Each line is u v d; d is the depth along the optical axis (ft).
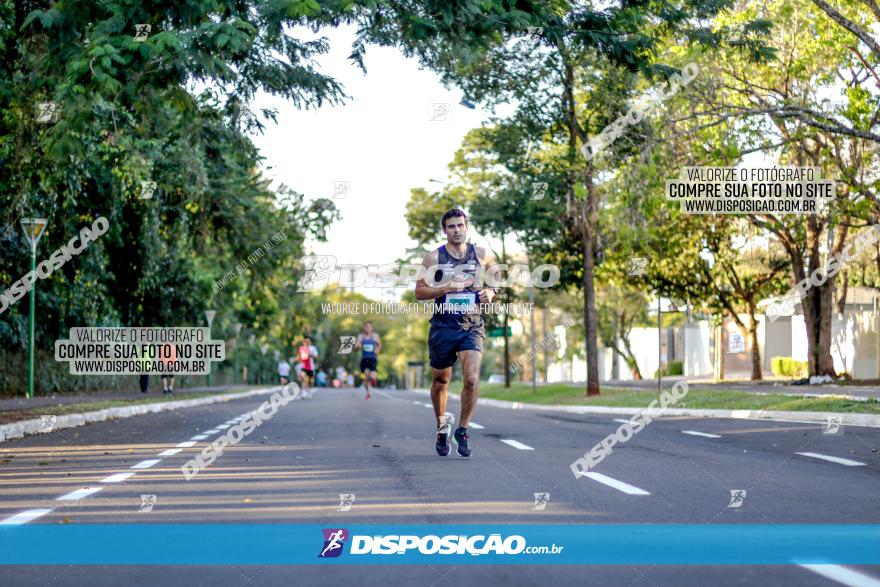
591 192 101.35
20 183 65.00
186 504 24.85
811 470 32.09
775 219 116.78
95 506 24.70
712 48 55.67
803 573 16.30
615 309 218.18
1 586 15.89
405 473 31.35
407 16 43.24
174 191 96.27
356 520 21.94
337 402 112.16
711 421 63.41
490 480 29.32
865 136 61.87
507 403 128.57
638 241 92.68
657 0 52.26
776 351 213.25
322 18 42.22
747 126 89.51
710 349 237.86
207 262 126.11
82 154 42.86
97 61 38.01
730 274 151.33
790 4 86.28
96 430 56.18
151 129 68.90
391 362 372.38
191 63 39.14
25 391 99.14
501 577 16.28
